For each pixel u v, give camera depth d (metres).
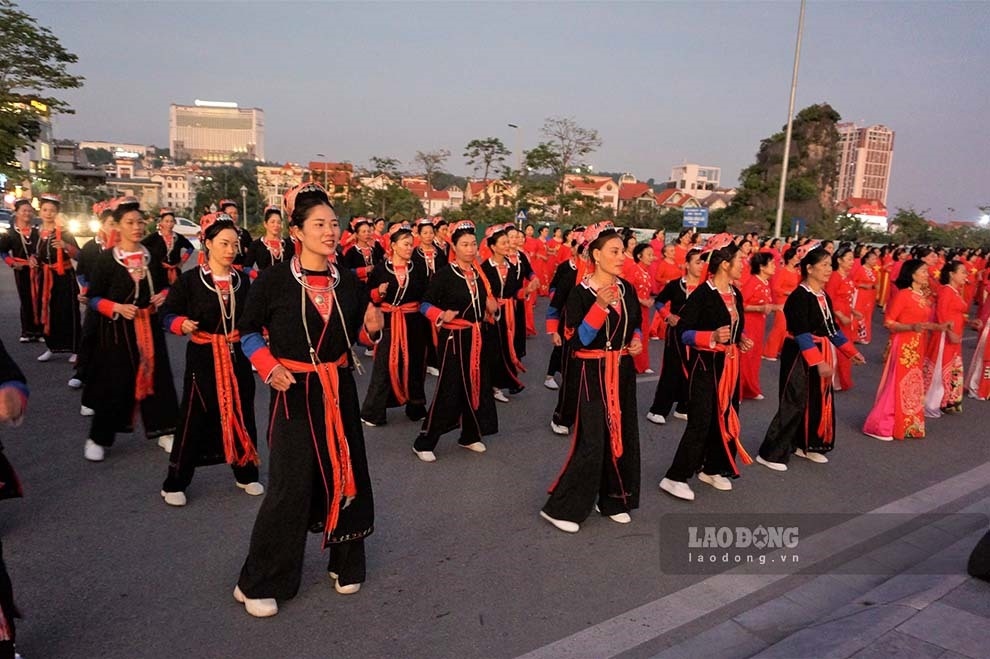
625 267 9.28
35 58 23.27
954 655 3.02
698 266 7.05
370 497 3.57
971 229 60.94
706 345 4.86
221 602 3.56
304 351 3.31
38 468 5.20
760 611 3.78
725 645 3.44
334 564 3.70
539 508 4.92
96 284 5.10
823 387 6.05
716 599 3.88
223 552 4.07
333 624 3.42
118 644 3.19
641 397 8.25
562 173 37.94
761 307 8.10
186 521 4.44
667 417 7.49
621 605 3.75
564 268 7.68
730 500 5.30
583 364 4.41
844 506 5.33
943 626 3.25
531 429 6.75
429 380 8.42
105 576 3.76
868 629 3.23
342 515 3.44
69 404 6.77
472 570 4.01
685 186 113.75
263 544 3.38
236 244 4.55
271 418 3.38
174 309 4.43
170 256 9.15
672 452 6.34
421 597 3.70
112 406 5.27
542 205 38.34
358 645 3.26
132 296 5.17
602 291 4.10
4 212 26.16
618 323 4.35
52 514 4.46
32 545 4.05
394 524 4.56
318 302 3.33
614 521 4.78
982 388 9.16
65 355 8.80
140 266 5.18
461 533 4.48
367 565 4.01
